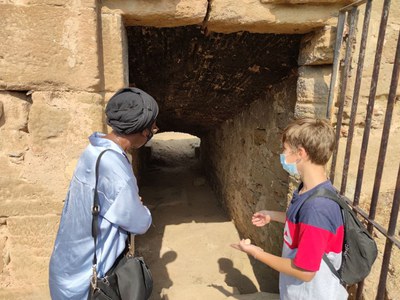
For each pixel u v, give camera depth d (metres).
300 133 1.16
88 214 1.09
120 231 1.17
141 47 2.24
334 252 1.16
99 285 1.11
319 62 1.83
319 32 1.79
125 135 1.14
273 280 2.94
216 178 5.45
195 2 1.58
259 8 1.66
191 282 3.04
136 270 1.18
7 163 1.59
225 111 4.05
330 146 1.14
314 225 1.07
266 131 3.05
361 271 1.16
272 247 2.97
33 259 1.73
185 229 4.19
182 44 2.21
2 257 1.70
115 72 1.62
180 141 10.98
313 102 1.95
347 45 1.55
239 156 3.99
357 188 1.43
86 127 1.59
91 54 1.51
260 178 3.25
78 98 1.55
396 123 1.89
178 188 6.05
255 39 2.13
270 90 2.91
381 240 1.90
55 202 1.67
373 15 1.68
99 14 1.54
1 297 1.73
